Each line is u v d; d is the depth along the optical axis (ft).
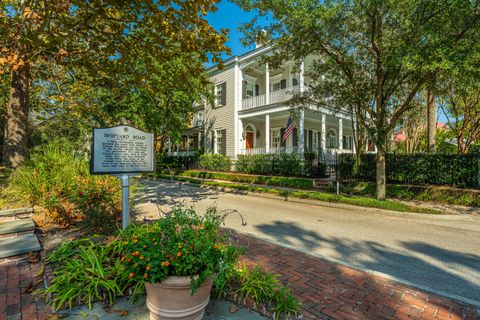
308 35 26.35
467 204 28.55
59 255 10.76
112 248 10.66
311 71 37.32
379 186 29.19
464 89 26.68
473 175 29.81
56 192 18.42
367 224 21.30
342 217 23.89
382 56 24.93
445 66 18.98
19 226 15.53
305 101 35.86
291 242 16.53
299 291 10.04
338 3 22.91
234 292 9.32
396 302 9.41
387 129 28.53
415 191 32.45
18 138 26.99
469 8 20.38
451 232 19.07
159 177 61.00
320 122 67.26
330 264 12.69
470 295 10.30
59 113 45.62
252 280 9.23
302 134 49.96
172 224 8.73
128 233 10.95
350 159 42.04
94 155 13.01
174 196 34.81
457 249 15.46
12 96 27.02
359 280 11.06
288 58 31.17
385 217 24.04
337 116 58.85
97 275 9.24
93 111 42.73
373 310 8.87
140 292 8.71
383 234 18.45
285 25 26.68
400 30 24.11
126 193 13.79
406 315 8.64
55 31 18.57
